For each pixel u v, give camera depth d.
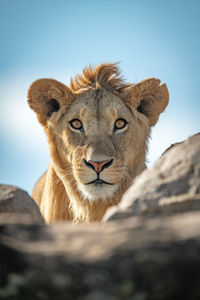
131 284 5.22
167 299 5.11
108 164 12.65
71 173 13.66
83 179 12.83
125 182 13.55
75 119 13.52
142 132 14.24
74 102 13.77
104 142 12.97
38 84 14.09
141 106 14.60
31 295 5.26
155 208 6.81
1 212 7.94
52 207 14.48
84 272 5.38
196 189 7.12
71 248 5.73
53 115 14.08
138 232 5.81
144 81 14.02
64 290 5.25
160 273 5.27
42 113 14.39
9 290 5.30
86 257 5.54
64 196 14.34
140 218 6.57
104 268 5.39
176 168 7.47
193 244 5.47
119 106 13.64
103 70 14.24
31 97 14.35
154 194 7.21
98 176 12.64
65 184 13.95
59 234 6.07
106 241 5.73
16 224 6.31
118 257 5.47
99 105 13.50
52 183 14.48
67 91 13.82
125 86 14.39
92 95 13.70
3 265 5.51
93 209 13.44
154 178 7.46
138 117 14.12
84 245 5.74
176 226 5.85
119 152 13.27
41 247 5.80
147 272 5.29
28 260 5.55
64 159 13.85
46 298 5.22
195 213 6.41
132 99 13.96
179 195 7.15
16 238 5.98
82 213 13.73
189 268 5.26
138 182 7.55
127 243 5.62
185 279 5.20
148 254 5.43
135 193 7.32
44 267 5.47
